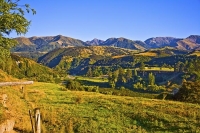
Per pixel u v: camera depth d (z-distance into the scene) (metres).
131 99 43.28
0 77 46.25
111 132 23.98
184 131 24.41
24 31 26.80
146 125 27.11
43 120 25.70
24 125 20.44
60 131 22.27
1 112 19.89
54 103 37.28
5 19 24.64
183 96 51.94
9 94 31.70
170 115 30.17
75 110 32.56
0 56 27.77
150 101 41.31
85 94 51.50
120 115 30.72
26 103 32.94
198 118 28.84
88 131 24.05
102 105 36.41
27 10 26.94
